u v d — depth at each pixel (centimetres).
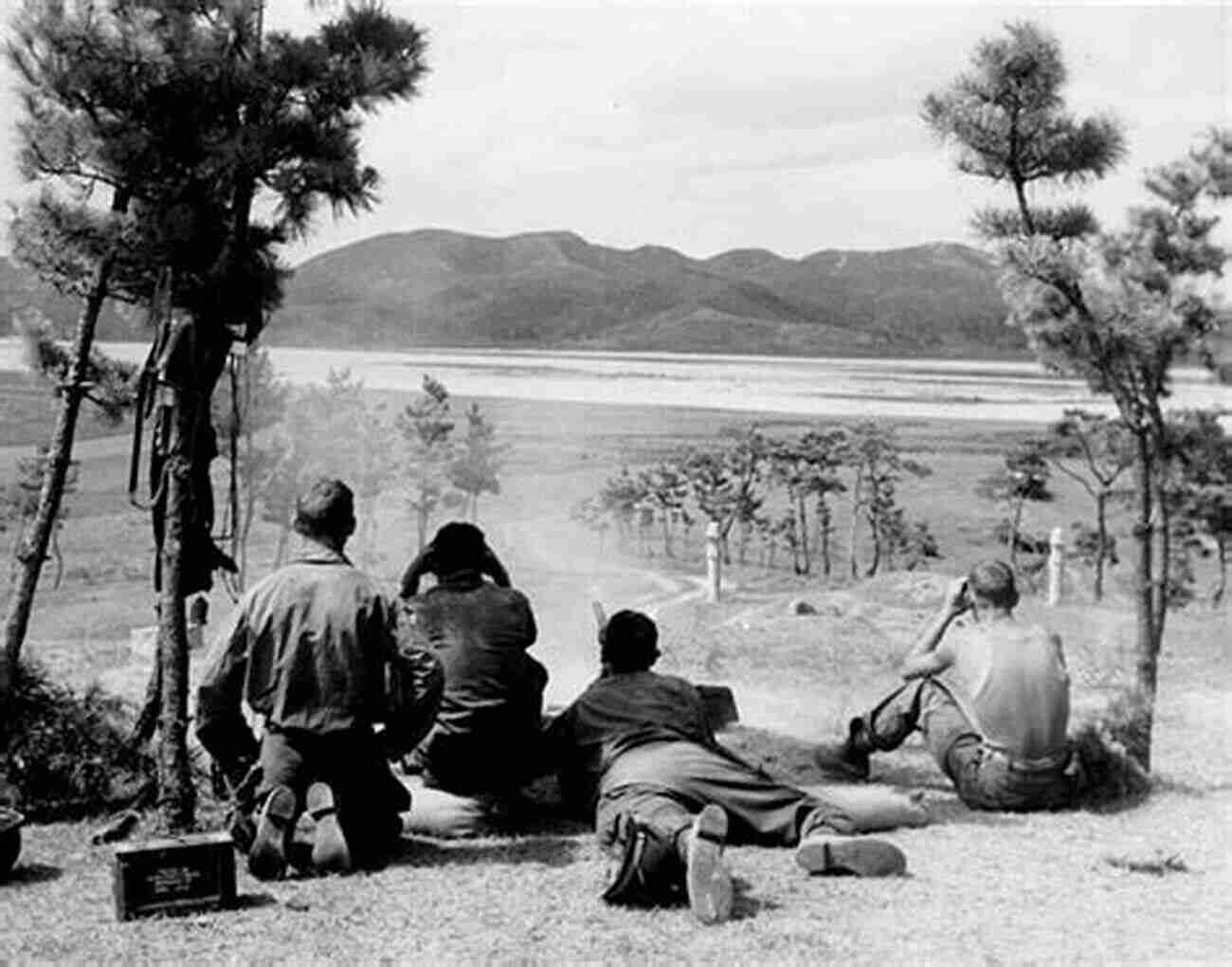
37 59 626
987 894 524
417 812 614
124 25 632
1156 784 737
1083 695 1184
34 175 647
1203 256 859
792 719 930
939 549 2831
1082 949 462
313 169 640
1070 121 831
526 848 591
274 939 477
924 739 765
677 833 510
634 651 631
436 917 499
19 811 662
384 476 2419
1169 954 458
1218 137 877
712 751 613
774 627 1393
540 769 640
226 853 514
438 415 2581
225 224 664
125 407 777
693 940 473
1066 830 634
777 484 3331
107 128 636
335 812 553
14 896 534
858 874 547
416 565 673
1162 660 1360
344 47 654
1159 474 915
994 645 682
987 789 668
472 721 627
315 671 564
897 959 455
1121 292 851
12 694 703
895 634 1367
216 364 661
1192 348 873
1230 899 521
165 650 621
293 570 578
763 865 560
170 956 462
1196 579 2152
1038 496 2858
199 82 636
